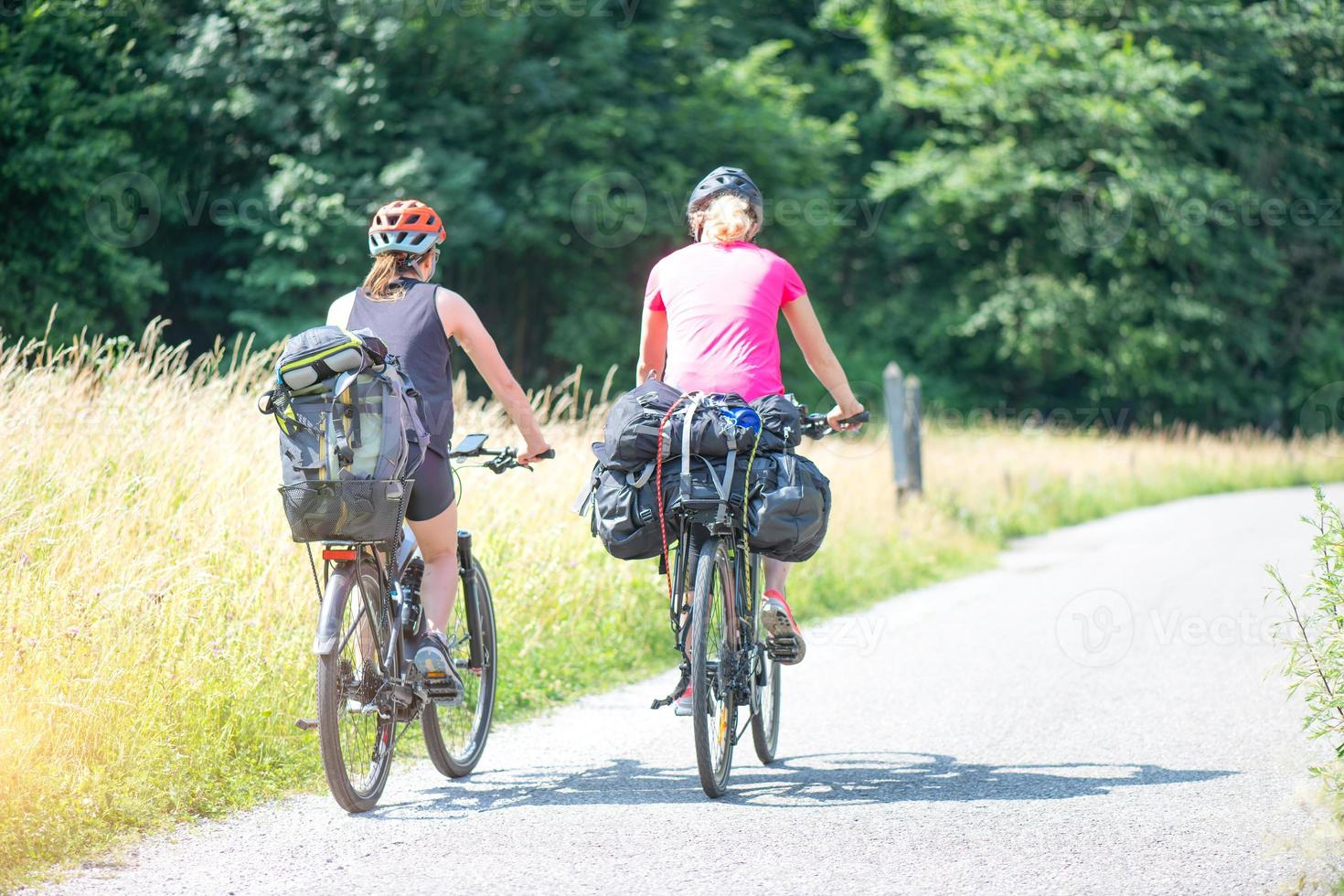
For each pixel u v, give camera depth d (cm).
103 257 7838
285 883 1475
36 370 2598
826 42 15838
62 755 1759
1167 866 1520
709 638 1812
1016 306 14562
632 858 1562
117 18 8181
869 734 2298
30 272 7644
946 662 3047
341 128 8981
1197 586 4309
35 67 7669
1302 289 15712
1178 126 14188
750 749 2203
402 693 1780
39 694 1775
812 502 1786
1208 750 2134
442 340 1817
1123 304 14425
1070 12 14775
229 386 3003
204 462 2642
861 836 1650
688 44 11512
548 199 10006
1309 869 1493
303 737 2064
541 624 2858
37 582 1998
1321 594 1669
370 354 1673
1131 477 9075
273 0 8619
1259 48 14538
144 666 1947
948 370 15400
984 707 2528
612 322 11244
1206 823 1697
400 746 2141
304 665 2214
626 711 2516
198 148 9050
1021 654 3155
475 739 2045
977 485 6981
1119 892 1433
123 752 1791
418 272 1856
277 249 9169
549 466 3584
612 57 10412
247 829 1683
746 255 1948
